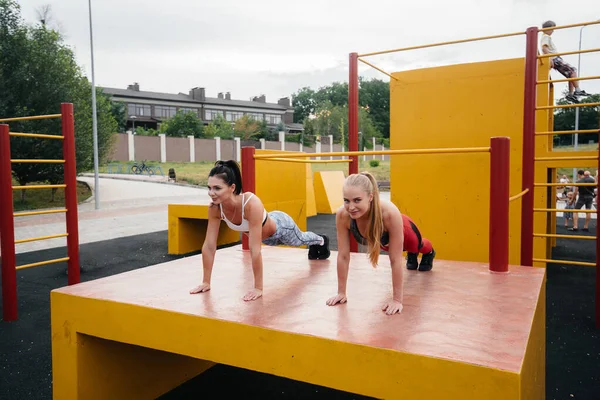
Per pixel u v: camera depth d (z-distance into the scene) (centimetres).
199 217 804
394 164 659
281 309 252
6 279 479
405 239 310
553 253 853
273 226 333
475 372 175
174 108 7000
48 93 1695
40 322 474
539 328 268
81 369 288
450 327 218
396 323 225
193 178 3097
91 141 1931
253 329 226
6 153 482
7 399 311
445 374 181
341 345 203
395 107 662
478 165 605
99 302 277
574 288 588
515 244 598
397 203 658
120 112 5081
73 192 577
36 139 1662
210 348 241
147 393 326
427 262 336
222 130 5550
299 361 215
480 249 607
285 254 414
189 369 358
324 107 6819
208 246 295
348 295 278
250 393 332
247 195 284
